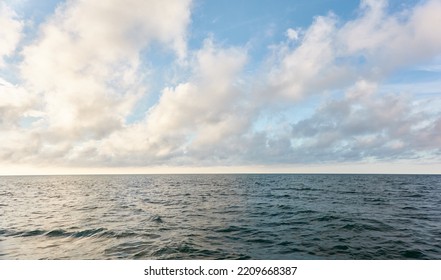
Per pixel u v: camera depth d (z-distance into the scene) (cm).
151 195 3694
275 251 1149
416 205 2458
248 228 1545
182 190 4575
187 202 2838
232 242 1267
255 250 1159
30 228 1598
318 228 1527
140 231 1474
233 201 2888
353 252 1137
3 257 1116
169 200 3050
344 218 1791
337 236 1359
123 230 1494
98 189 4956
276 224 1642
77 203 2828
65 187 5628
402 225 1588
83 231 1491
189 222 1722
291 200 2908
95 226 1612
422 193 3706
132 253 1120
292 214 1989
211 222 1722
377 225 1584
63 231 1509
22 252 1170
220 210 2233
